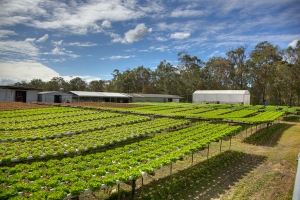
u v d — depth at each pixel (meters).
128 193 7.57
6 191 5.07
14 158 8.16
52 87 94.88
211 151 13.28
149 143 11.25
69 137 12.02
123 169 7.14
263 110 34.09
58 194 5.07
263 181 8.83
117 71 93.81
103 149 12.06
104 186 5.91
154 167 7.15
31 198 4.88
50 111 24.70
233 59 72.31
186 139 11.42
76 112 24.56
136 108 32.91
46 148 9.50
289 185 8.50
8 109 25.22
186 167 10.27
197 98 61.50
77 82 98.31
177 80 83.06
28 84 95.62
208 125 16.58
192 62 86.50
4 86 41.38
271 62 61.78
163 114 23.92
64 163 7.61
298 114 37.81
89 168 7.32
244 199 7.28
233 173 9.73
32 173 6.34
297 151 13.55
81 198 7.14
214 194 7.60
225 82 75.44
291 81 50.97
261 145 15.23
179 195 7.48
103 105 38.28
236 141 16.44
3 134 12.27
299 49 45.34
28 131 13.38
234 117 22.00
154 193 7.55
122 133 13.55
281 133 19.97
